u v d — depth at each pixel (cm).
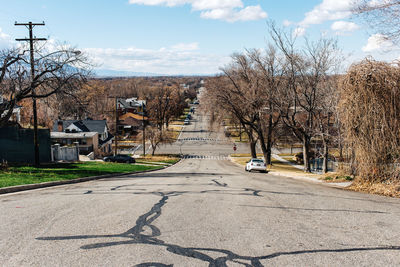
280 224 658
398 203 903
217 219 705
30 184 1279
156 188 1312
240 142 8631
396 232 591
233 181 1725
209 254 480
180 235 577
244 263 444
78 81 2089
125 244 525
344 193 1136
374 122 1177
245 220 695
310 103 2755
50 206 852
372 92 1170
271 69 3053
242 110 3656
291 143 6594
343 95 1284
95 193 1135
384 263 441
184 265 437
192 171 2988
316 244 524
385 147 1168
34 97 2047
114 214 752
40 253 480
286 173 2675
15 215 735
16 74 1936
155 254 479
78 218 706
